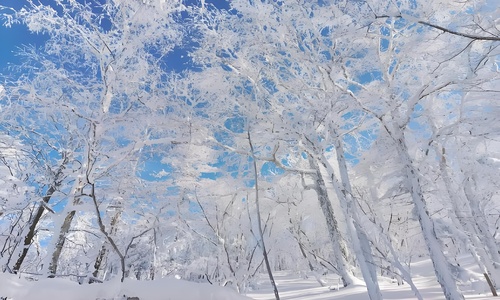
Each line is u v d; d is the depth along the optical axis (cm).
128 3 962
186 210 991
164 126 984
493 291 793
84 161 853
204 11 1101
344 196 784
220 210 1016
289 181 1461
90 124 871
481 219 942
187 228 920
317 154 936
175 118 982
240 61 1145
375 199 933
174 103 990
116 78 917
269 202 1346
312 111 947
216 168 1220
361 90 909
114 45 959
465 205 923
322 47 969
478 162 990
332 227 1270
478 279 891
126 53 930
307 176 1408
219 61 1160
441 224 805
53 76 891
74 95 902
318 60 982
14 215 825
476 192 995
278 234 1359
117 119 881
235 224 975
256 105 1102
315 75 1071
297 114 1002
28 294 367
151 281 403
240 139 1203
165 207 903
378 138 927
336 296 995
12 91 826
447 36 788
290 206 1403
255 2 1057
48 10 905
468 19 762
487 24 718
